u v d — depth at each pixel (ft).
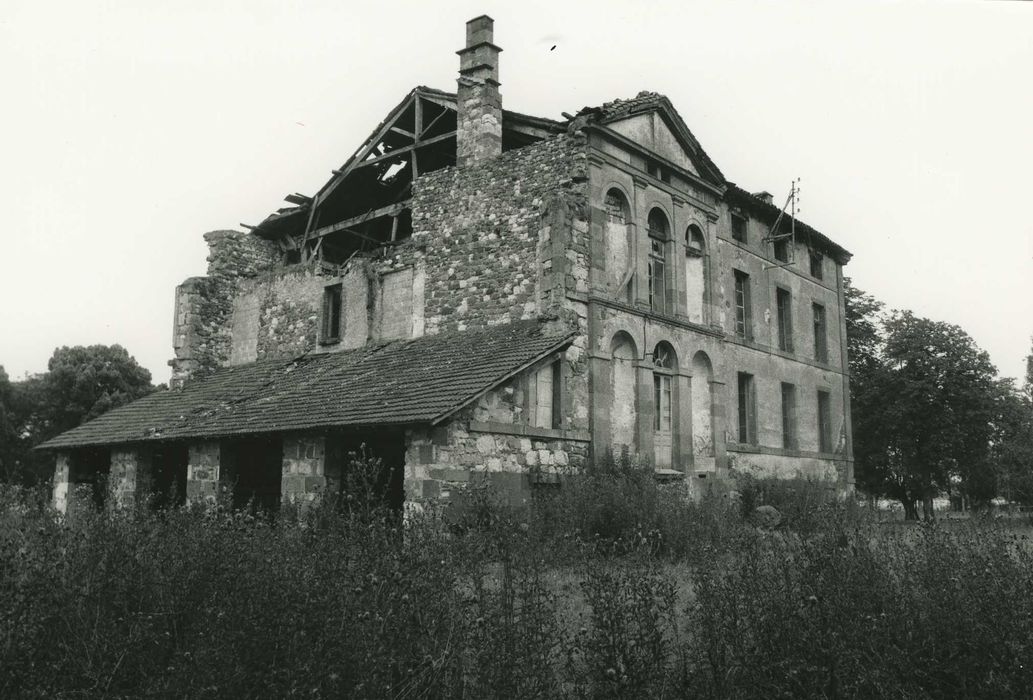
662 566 33.22
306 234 81.76
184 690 17.19
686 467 63.21
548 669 19.20
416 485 45.57
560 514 43.83
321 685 16.55
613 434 57.98
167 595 20.40
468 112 65.98
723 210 78.02
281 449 64.23
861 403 115.96
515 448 50.83
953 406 111.14
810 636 18.84
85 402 134.31
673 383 64.28
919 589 21.53
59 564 20.17
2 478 125.08
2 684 16.83
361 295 72.28
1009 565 22.62
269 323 80.89
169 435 63.10
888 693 18.11
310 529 23.98
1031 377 112.57
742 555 25.73
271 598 18.40
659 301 64.80
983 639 18.99
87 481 75.20
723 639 19.71
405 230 82.79
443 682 17.81
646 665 18.89
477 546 22.71
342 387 59.31
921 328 114.32
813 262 94.32
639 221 62.54
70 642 18.79
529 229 59.93
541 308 56.95
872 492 117.80
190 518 25.29
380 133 73.15
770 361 81.87
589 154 58.80
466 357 55.93
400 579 18.81
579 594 25.72
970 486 113.09
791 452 82.69
